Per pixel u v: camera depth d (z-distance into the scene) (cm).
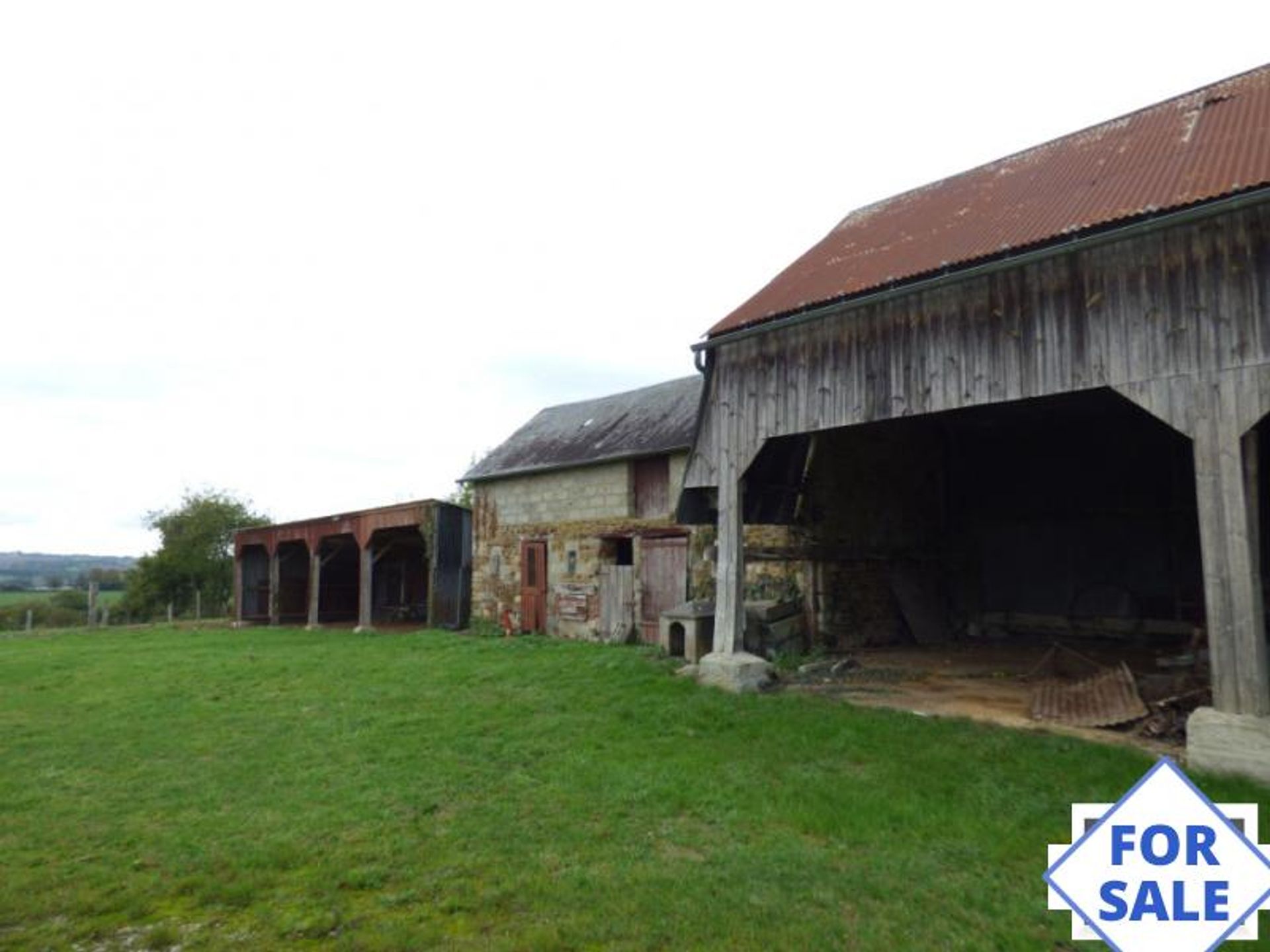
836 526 1227
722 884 406
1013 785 544
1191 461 1169
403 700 908
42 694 1043
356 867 432
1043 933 354
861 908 379
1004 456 1393
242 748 705
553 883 408
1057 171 877
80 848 475
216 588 3647
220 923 378
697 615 1112
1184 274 614
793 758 628
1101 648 1163
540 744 689
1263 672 552
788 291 927
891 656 1147
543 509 1792
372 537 2112
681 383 1858
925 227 918
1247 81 853
